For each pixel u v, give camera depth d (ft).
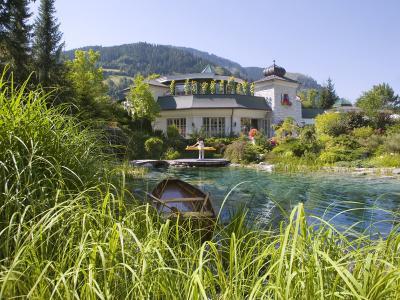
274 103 122.21
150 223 7.79
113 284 6.81
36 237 6.41
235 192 33.45
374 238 12.50
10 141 9.16
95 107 61.67
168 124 118.21
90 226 7.59
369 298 5.53
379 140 67.97
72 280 6.49
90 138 13.19
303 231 6.46
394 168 52.65
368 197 30.45
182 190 22.84
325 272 6.36
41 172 9.78
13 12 66.03
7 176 8.83
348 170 53.31
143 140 77.25
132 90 99.76
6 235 7.63
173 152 77.92
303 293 6.00
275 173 51.29
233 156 72.28
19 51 65.62
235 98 115.34
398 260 6.65
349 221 21.29
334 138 70.79
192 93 116.67
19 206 7.64
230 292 6.60
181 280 7.38
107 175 11.94
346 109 154.71
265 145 76.54
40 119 10.39
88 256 6.86
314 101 231.50
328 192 33.27
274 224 19.24
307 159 61.93
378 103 137.28
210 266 9.68
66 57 99.66
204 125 113.70
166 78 134.72
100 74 96.53
